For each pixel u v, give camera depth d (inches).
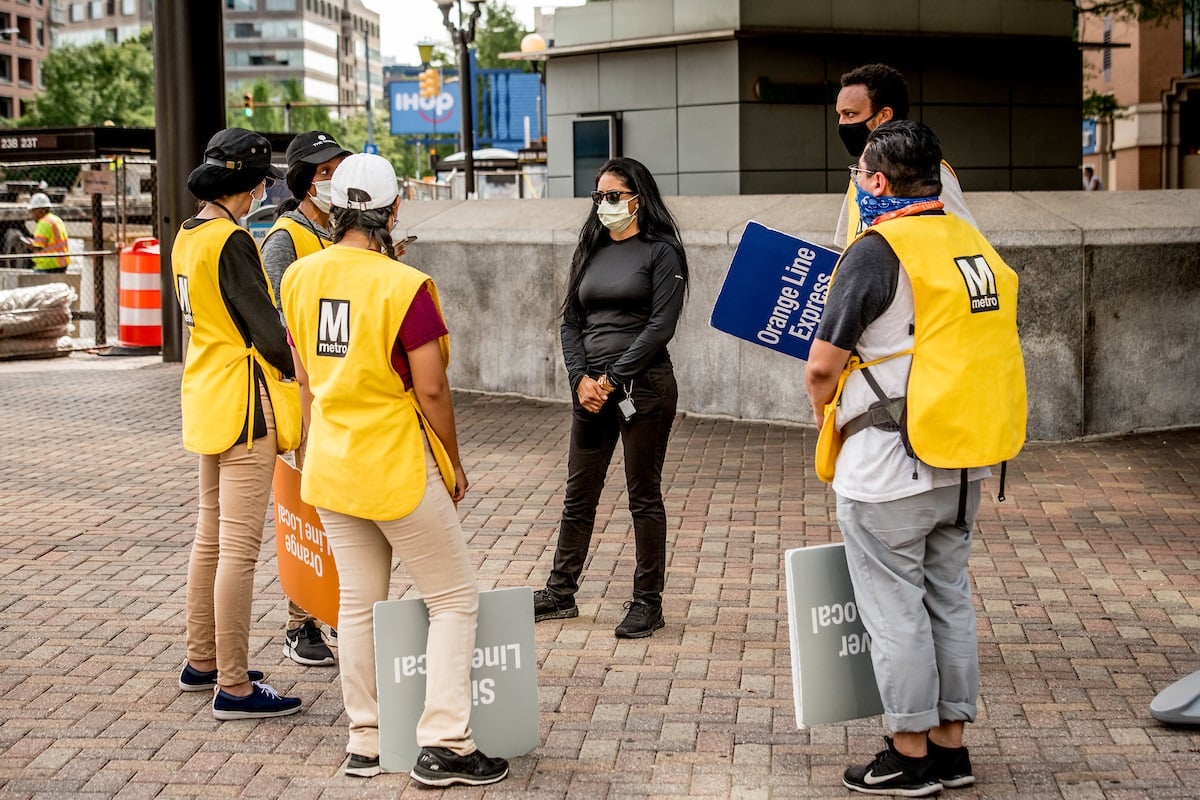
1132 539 264.2
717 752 168.2
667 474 326.6
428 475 156.3
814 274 195.2
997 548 259.3
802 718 157.5
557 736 173.8
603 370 212.1
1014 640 208.1
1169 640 207.2
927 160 150.2
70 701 188.7
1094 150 1733.5
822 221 372.5
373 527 160.2
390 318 152.0
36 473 343.9
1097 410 358.6
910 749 152.9
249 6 6786.4
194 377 179.8
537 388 437.7
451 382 461.1
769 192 688.4
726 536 271.9
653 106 720.3
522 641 165.0
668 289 208.8
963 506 149.9
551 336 431.5
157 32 551.8
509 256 437.4
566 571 221.0
